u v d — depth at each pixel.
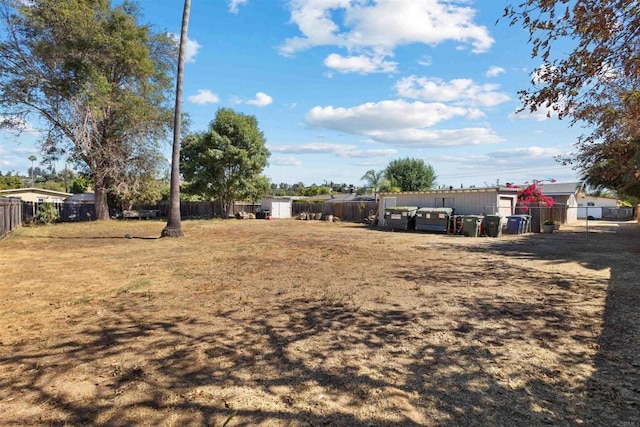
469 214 19.47
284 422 2.39
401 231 19.77
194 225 23.61
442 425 2.38
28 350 3.55
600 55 2.97
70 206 26.47
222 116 31.06
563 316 4.66
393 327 4.25
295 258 9.55
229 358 3.38
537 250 11.41
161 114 25.05
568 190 33.41
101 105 22.16
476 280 6.85
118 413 2.48
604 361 3.34
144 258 9.52
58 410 2.52
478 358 3.41
